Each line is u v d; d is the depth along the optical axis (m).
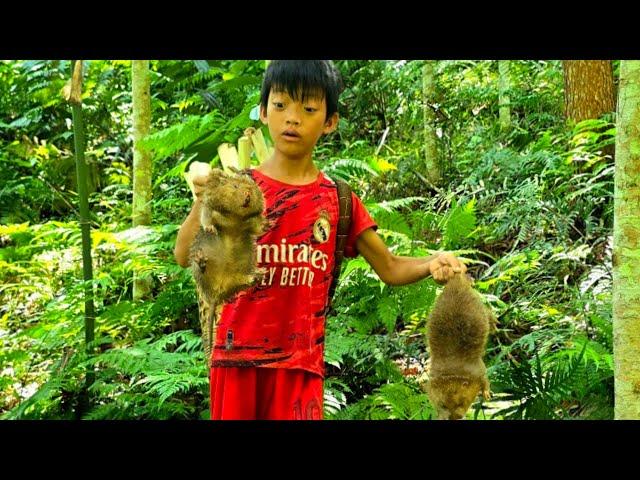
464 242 3.12
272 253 1.36
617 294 1.36
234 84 3.54
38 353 2.67
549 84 5.61
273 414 1.37
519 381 1.85
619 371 1.36
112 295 2.97
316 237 1.39
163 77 4.53
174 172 2.83
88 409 2.20
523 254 2.64
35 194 3.75
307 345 1.39
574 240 3.11
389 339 2.34
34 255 3.20
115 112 4.95
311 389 1.39
